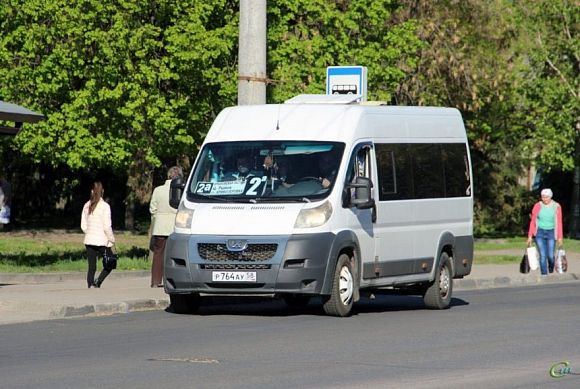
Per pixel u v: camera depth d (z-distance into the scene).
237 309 52.75
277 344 38.62
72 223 143.62
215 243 46.56
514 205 155.12
